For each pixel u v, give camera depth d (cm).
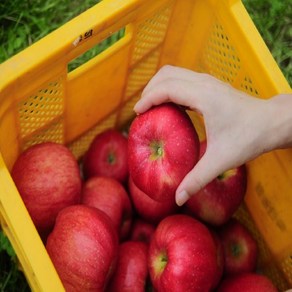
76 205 108
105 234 103
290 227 115
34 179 109
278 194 116
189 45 124
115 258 106
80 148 134
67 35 95
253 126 98
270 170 116
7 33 158
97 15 96
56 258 102
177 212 123
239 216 136
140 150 97
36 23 159
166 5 111
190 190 94
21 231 84
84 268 100
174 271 101
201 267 102
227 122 97
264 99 104
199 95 96
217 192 115
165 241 106
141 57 120
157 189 96
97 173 129
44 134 116
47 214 111
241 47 110
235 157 97
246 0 164
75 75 107
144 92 102
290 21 164
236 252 125
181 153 93
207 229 109
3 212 93
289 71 160
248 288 114
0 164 88
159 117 96
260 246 130
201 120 133
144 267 114
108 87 120
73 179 112
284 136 100
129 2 99
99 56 110
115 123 137
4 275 138
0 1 158
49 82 102
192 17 118
